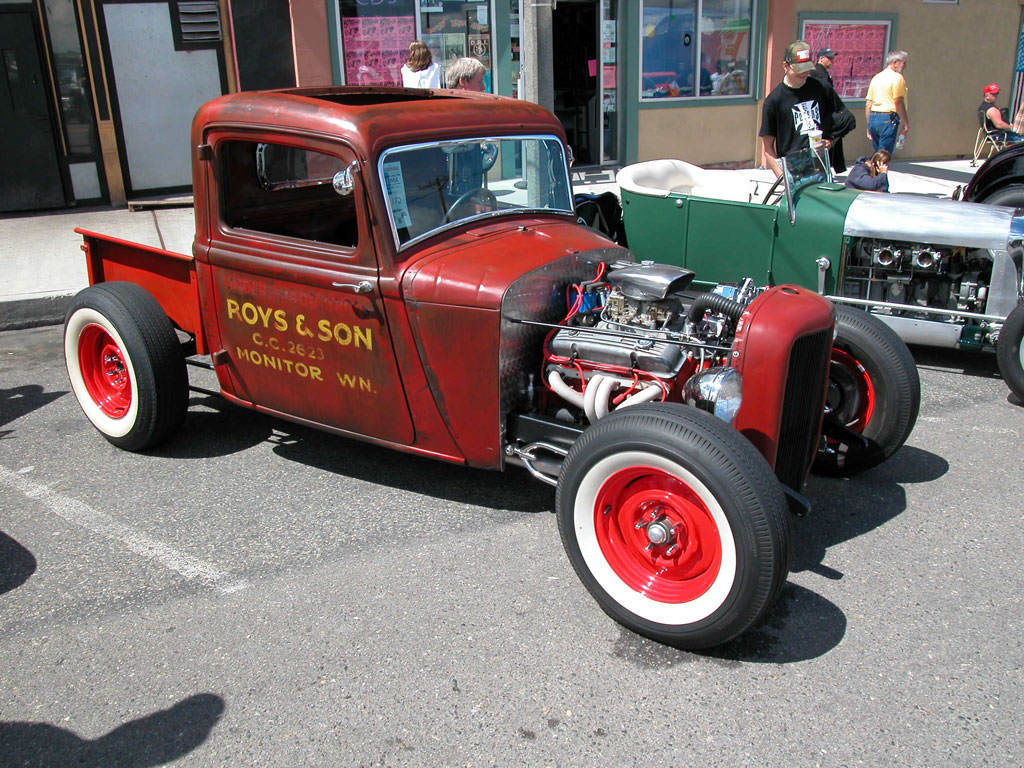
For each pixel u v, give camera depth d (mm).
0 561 3543
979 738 2502
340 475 4250
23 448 4613
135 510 3934
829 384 4027
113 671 2879
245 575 3412
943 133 14039
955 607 3113
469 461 3627
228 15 9633
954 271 5293
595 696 2713
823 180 5859
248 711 2686
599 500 2971
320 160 4184
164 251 4234
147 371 4219
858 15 12805
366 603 3219
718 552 2766
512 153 3975
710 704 2668
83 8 9258
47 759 2514
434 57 10633
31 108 9367
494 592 3270
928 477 4102
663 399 3211
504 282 3297
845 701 2664
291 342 3855
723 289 3492
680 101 12117
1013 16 13820
